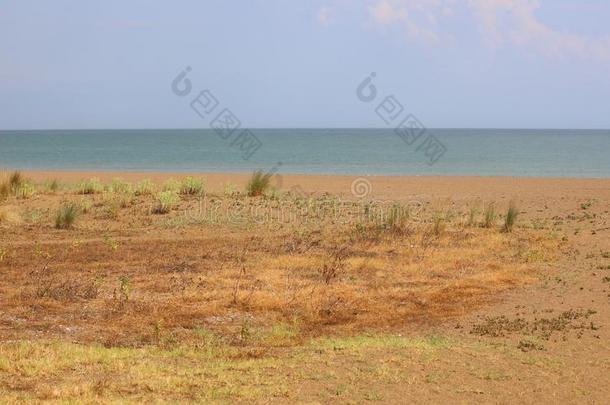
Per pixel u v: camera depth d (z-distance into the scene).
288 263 14.55
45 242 16.70
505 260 15.04
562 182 34.09
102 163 57.09
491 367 8.55
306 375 8.15
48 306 11.09
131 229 18.67
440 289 12.62
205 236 17.81
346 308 11.45
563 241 17.03
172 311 11.05
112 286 12.45
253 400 7.32
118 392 7.39
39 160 62.03
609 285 12.78
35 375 7.82
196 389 7.59
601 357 8.98
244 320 10.75
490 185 32.34
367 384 7.89
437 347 9.34
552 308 11.45
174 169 49.03
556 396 7.64
